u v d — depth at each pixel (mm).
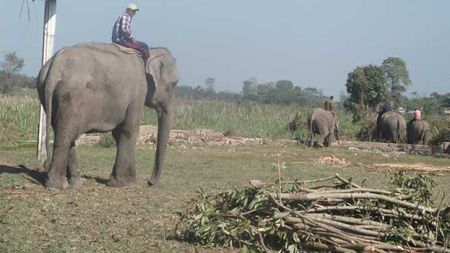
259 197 8320
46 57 16203
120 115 12484
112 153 20062
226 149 25266
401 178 9242
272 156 23125
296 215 8117
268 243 8406
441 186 16156
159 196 11859
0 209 9711
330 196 8461
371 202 8570
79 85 11625
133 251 7879
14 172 13422
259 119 35812
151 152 21406
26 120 26281
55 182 11766
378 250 8031
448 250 8266
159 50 13414
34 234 8375
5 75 56875
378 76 45906
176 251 8000
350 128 35344
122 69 12336
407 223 8477
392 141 32125
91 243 8094
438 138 32406
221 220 8312
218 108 36906
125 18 12719
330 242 8133
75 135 11781
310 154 25000
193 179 14688
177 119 34250
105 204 10672
